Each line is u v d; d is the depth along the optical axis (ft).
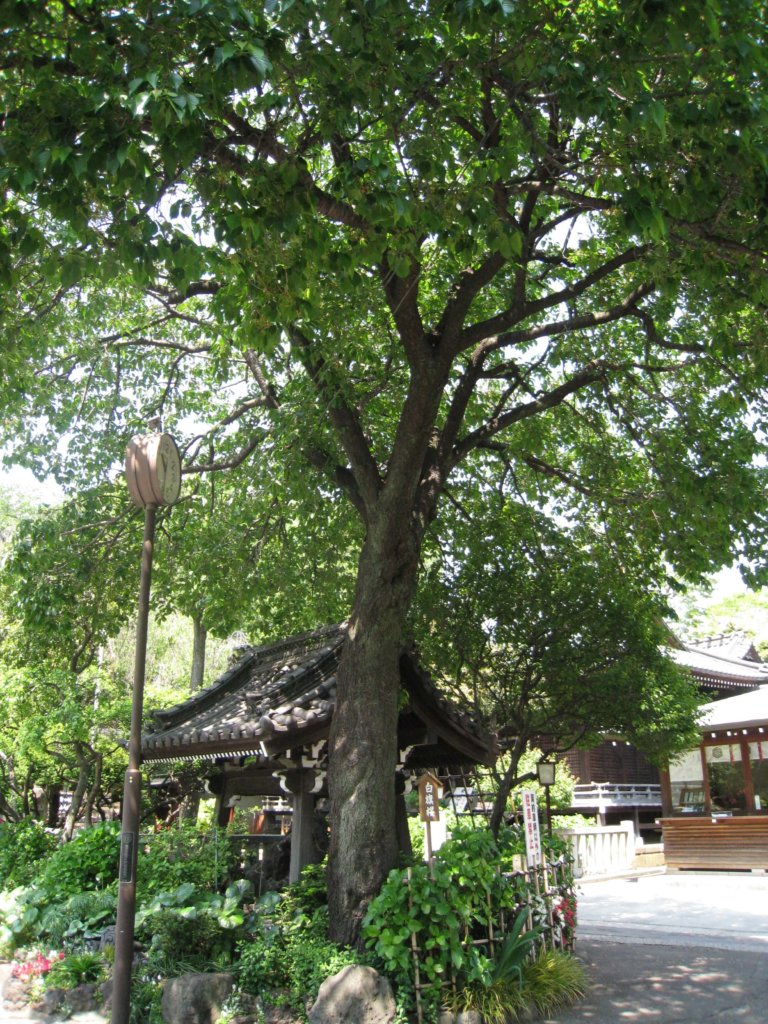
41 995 28.22
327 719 28.53
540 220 32.40
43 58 20.95
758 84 23.04
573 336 38.93
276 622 47.78
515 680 41.34
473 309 39.88
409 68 22.57
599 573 40.27
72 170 19.51
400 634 28.07
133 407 43.04
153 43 20.17
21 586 37.50
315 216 24.91
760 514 35.27
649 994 27.63
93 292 35.42
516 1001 24.63
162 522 41.45
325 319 31.07
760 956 33.88
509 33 23.72
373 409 40.42
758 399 33.24
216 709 37.40
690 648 92.99
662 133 21.06
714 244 25.38
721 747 74.59
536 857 29.89
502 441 43.27
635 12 20.47
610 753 98.43
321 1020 22.25
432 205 23.89
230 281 27.76
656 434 37.27
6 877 42.70
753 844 66.69
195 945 27.02
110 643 70.33
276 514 42.63
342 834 25.95
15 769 60.13
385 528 27.84
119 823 37.65
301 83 25.53
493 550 41.16
